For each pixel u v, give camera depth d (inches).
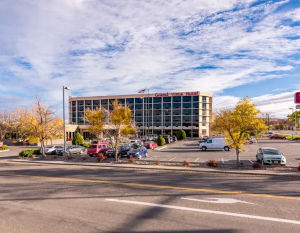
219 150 1239.5
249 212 290.5
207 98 3068.4
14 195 377.4
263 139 2154.3
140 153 905.5
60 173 602.9
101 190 407.5
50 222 260.8
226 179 508.4
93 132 884.0
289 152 1071.0
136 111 3221.0
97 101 3371.1
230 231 235.0
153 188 421.7
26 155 991.0
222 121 708.0
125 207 312.2
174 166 697.6
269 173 563.8
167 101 3107.8
